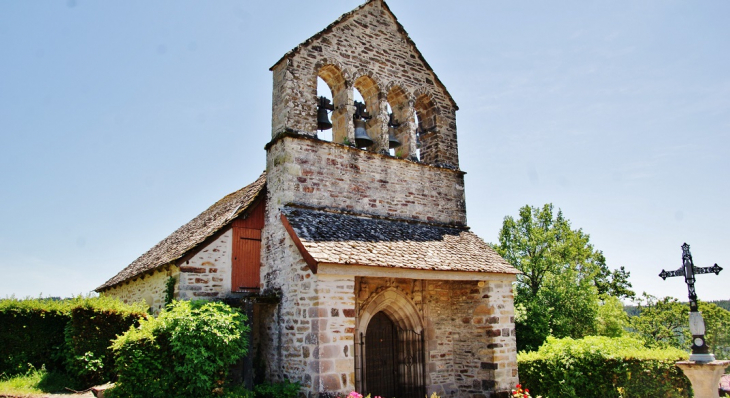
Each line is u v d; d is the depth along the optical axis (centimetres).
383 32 1466
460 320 1327
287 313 1092
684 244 917
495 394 1209
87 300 1151
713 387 831
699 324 873
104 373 1127
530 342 2345
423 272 1116
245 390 987
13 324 1196
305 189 1203
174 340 898
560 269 2773
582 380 1323
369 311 1203
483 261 1278
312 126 1262
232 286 1219
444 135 1539
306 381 984
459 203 1515
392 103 1525
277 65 1302
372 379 1238
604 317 3069
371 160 1335
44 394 1022
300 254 1066
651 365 1260
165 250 1616
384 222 1301
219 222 1341
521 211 2964
